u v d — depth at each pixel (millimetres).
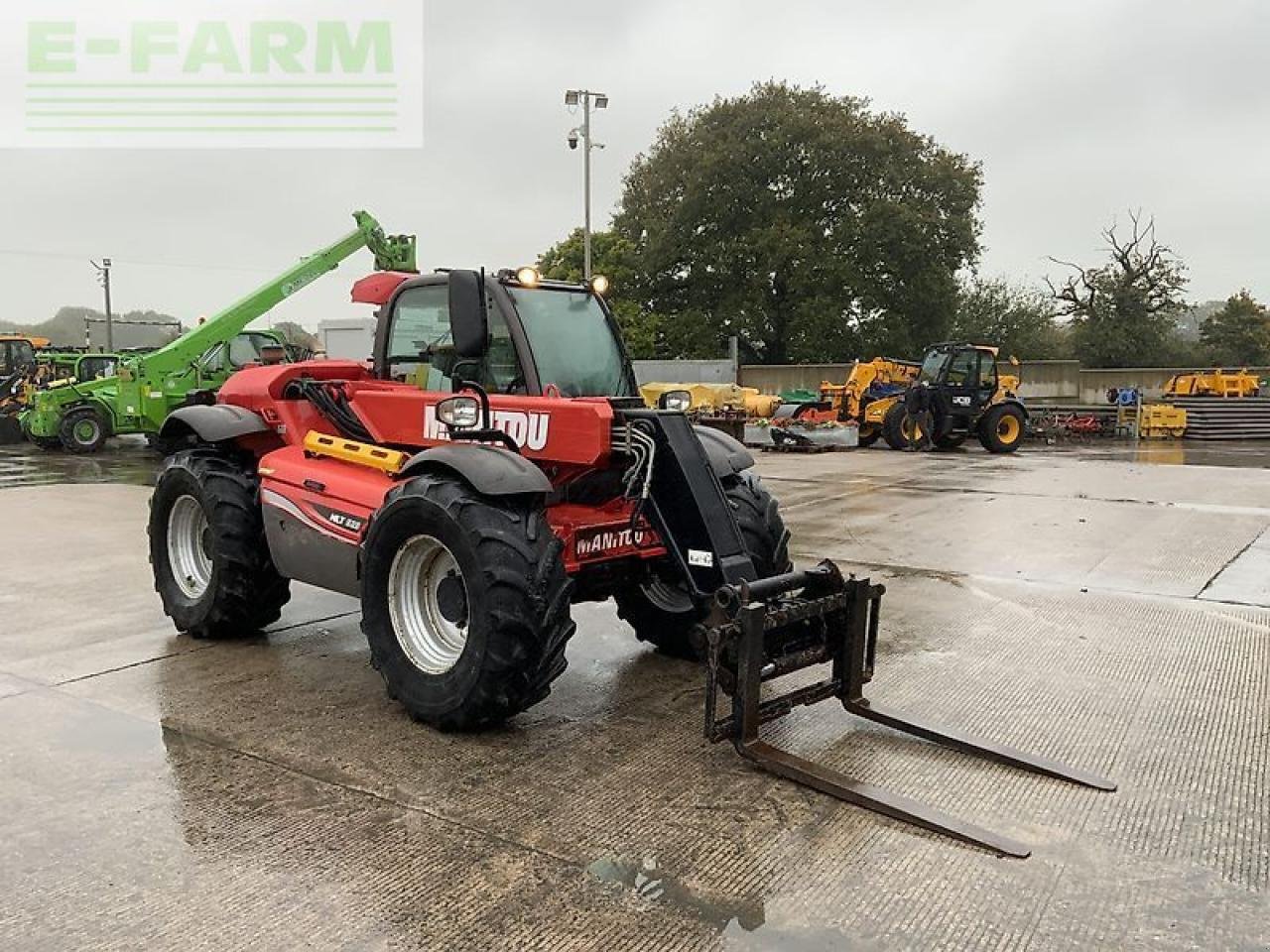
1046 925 2451
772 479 12406
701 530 3680
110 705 4000
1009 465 14555
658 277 35688
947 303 34594
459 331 3705
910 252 33281
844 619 3783
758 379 30328
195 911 2482
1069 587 6195
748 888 2615
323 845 2832
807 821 3012
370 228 15773
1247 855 2820
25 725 3768
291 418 4879
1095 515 9211
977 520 8906
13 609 5602
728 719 3441
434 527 3631
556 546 3609
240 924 2426
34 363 20750
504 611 3451
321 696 4121
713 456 4414
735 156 33750
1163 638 5062
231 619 4844
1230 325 44188
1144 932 2424
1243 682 4359
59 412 16406
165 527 5137
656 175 36031
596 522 4094
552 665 3566
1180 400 23531
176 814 3023
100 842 2844
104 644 4902
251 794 3166
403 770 3369
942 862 2764
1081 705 4059
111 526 8500
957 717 3910
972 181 35062
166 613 5230
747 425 18172
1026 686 4289
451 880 2645
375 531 3836
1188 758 3527
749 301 33812
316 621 5352
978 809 3107
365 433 4605
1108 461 15484
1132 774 3379
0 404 18859
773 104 34781
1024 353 42250
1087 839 2912
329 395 4758
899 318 33531
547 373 4137
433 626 3859
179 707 3979
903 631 5172
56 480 12375
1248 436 21891
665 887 2617
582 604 5781
